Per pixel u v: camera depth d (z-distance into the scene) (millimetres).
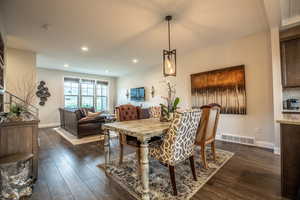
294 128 1553
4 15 2424
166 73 2596
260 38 3232
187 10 2381
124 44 3760
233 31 3152
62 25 2783
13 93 3875
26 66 4094
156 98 5934
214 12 2449
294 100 2836
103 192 1734
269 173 2102
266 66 3162
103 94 8344
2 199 1597
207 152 2959
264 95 3188
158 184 1856
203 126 2240
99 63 5613
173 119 1639
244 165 2359
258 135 3271
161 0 2131
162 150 1746
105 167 2346
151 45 3863
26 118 2176
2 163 1564
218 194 1656
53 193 1720
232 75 3588
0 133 1774
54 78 6711
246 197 1603
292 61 2762
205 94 4074
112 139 4234
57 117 6758
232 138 3625
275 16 2432
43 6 2211
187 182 1897
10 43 3588
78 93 7449
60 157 2854
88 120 4578
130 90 7480
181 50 4328
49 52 4281
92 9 2311
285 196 1595
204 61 4148
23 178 1729
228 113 3650
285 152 1602
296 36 2707
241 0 2158
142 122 2508
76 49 4059
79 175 2141
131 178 2021
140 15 2500
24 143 1938
